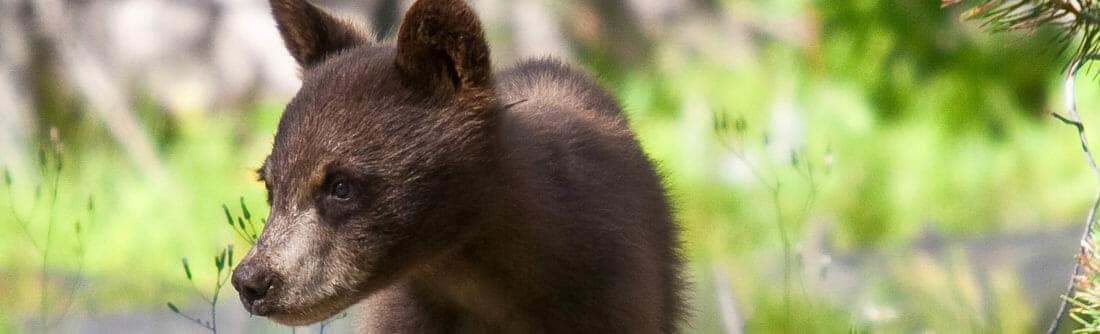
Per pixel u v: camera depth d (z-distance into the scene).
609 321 7.39
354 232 6.68
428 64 6.80
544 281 7.30
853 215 14.27
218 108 17.84
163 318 12.12
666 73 16.78
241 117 17.69
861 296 10.85
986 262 12.23
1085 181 15.22
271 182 6.77
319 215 6.66
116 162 16.48
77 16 18.08
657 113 16.48
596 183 7.55
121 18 18.38
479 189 6.89
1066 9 6.25
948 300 10.53
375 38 7.82
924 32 15.54
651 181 8.34
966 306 10.44
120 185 15.78
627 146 8.30
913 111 15.61
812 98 15.76
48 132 17.14
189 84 18.08
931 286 10.70
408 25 6.71
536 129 7.48
